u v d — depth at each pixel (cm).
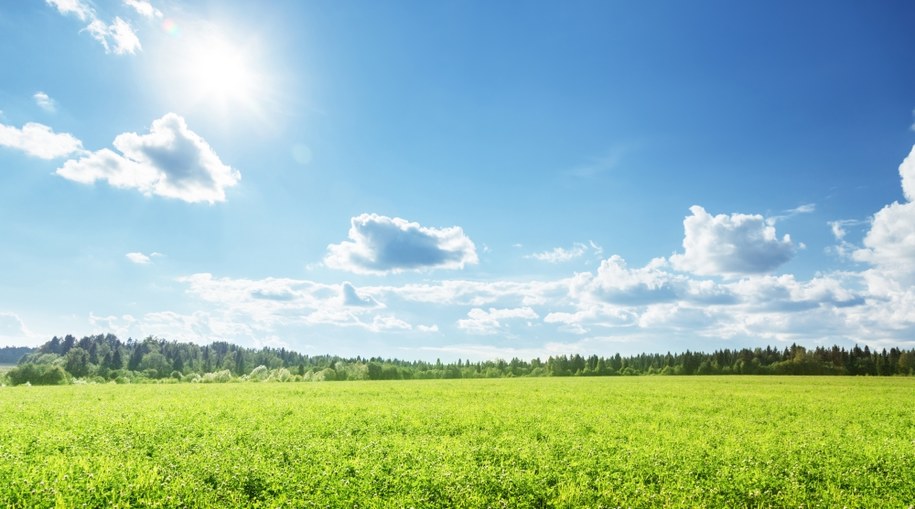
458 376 16875
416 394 4500
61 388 5544
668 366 17638
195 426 2250
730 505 1311
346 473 1470
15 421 2384
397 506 1212
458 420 2588
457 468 1512
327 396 4194
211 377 10312
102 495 1201
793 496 1374
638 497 1316
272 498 1251
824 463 1722
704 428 2450
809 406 3666
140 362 18012
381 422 2477
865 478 1555
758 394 4844
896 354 15425
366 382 7744
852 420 2945
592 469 1562
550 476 1474
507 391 5009
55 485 1232
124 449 1753
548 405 3447
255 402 3494
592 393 4769
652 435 2189
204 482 1388
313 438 2019
